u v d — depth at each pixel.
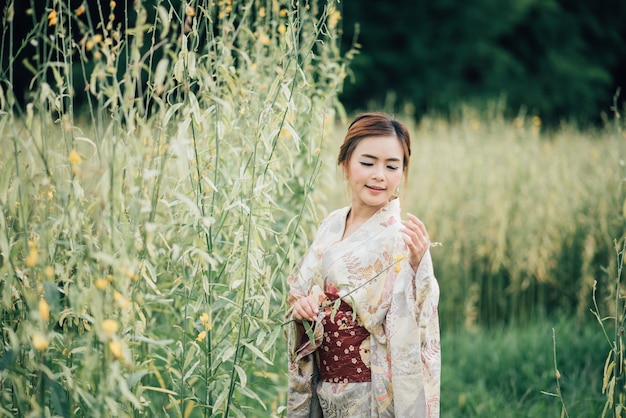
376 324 2.16
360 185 2.23
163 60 1.80
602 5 15.17
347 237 2.26
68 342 2.02
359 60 13.13
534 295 5.74
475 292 5.41
